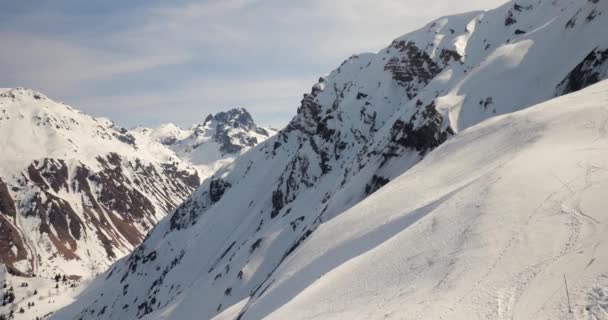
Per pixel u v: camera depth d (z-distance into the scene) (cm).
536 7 12275
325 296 2956
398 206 4431
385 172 9631
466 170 4284
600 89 4394
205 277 13375
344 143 15838
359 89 17225
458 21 16025
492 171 3356
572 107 4109
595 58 7181
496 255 2217
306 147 17312
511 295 1858
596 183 2464
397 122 11112
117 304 19812
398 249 2995
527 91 8488
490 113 8569
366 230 4397
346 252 4241
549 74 8406
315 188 15125
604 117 3481
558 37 8962
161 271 19975
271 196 18788
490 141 4606
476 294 1975
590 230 2053
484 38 13250
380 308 2302
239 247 15875
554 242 2097
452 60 13638
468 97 9200
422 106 10631
